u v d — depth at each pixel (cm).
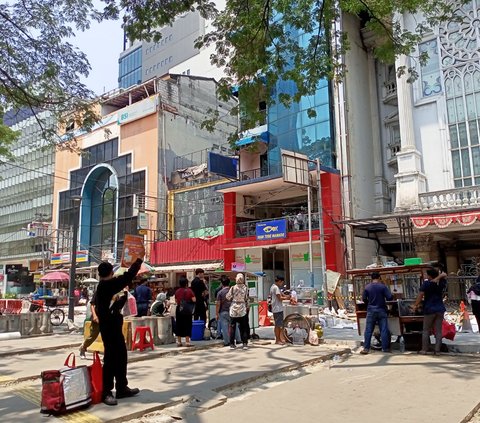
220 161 2756
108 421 492
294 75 1058
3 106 1298
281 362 830
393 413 502
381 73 2598
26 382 727
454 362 792
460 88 1961
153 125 3384
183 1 946
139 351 945
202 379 694
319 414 507
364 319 1040
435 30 2045
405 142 2025
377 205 2461
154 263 3073
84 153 1447
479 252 2162
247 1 1002
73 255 1700
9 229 5416
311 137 2452
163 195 3269
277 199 2722
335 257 2189
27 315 1370
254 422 486
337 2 1064
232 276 1321
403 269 1011
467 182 1892
